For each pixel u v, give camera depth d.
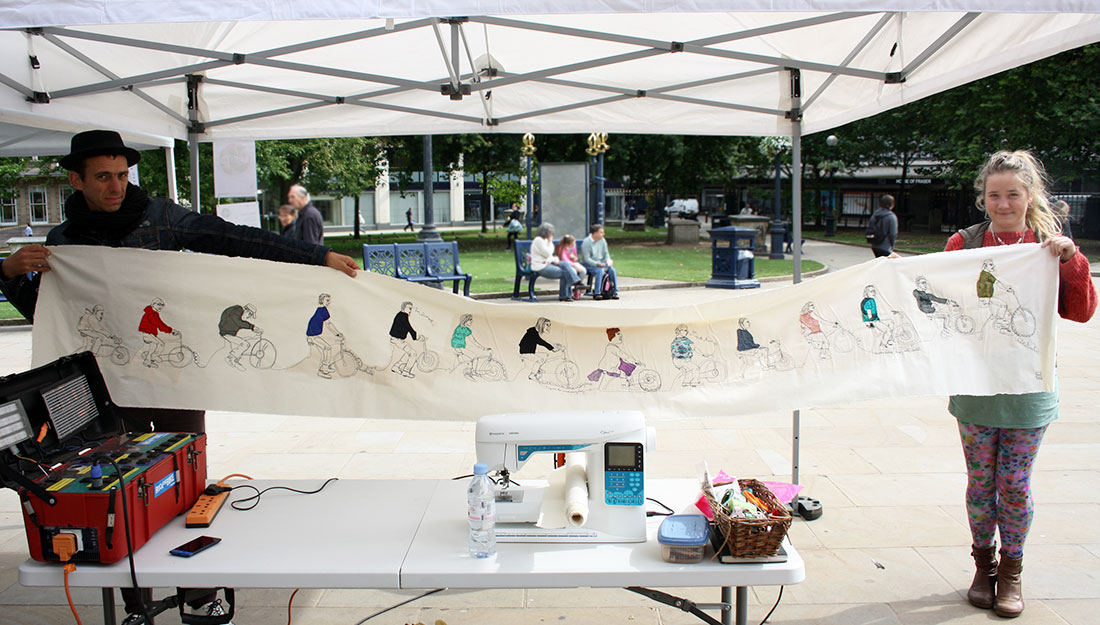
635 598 3.93
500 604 3.88
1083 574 4.03
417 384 3.55
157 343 3.47
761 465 5.78
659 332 3.65
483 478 2.58
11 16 2.50
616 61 4.41
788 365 3.70
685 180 35.44
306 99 5.46
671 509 3.03
